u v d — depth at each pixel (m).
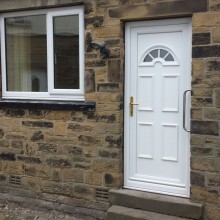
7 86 5.92
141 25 4.80
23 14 5.63
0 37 5.85
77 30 5.25
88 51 5.02
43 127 5.44
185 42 4.57
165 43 4.69
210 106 4.32
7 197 5.84
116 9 4.79
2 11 5.71
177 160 4.73
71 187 5.29
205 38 4.29
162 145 4.81
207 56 4.29
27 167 5.63
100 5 4.89
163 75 4.73
